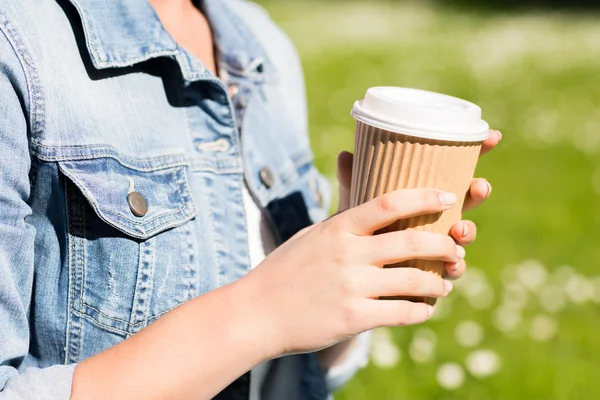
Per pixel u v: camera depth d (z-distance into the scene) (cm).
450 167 68
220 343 64
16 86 68
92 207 70
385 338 169
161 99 77
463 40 655
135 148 74
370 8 875
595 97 462
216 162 80
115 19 75
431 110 66
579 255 237
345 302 64
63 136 70
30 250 69
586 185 307
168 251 74
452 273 72
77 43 73
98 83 73
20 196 68
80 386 64
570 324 190
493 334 181
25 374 65
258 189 83
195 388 64
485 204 274
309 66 487
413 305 66
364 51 559
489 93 452
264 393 83
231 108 81
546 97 453
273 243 85
